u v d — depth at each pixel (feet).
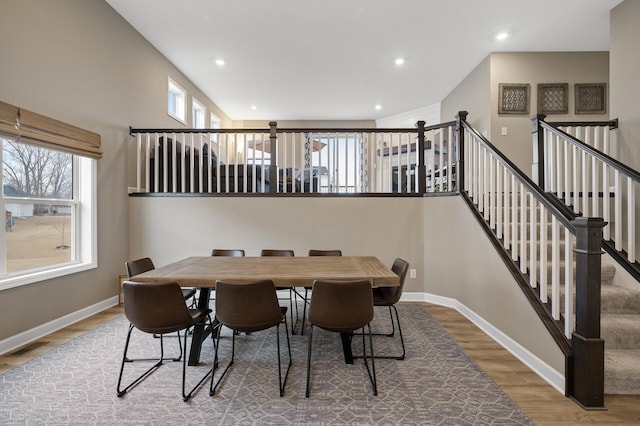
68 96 10.59
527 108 16.20
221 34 14.53
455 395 6.55
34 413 5.87
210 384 6.89
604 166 9.19
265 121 28.04
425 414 5.92
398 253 13.98
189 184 15.72
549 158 11.23
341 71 18.26
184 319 6.61
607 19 13.17
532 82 16.21
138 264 8.94
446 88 20.68
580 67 16.14
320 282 6.56
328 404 6.23
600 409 5.99
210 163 14.24
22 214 9.40
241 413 5.92
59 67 10.23
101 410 5.98
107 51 12.49
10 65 8.62
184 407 6.10
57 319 10.12
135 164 14.39
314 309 6.66
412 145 22.88
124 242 13.56
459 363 7.99
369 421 5.72
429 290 13.71
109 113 12.64
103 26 12.25
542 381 7.09
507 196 9.27
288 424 5.62
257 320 6.62
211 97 22.53
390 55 16.39
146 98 15.12
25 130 8.77
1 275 8.63
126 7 12.65
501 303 9.18
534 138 11.91
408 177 14.07
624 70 11.65
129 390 6.69
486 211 10.46
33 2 9.29
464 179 12.37
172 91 18.38
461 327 10.61
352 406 6.17
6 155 8.94
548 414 5.90
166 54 16.38
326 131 14.32
